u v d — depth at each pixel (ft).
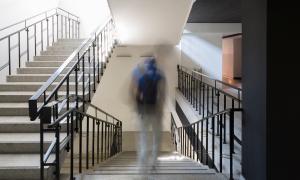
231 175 10.47
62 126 12.10
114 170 12.16
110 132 22.21
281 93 8.55
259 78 9.10
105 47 22.80
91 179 10.30
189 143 22.18
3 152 11.20
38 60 21.54
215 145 15.65
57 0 31.14
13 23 20.68
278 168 8.58
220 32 32.35
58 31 29.55
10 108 13.97
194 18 29.66
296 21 8.52
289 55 8.54
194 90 25.80
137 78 13.83
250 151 9.92
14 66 20.74
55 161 8.63
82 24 33.01
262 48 8.85
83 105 14.12
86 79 18.15
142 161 13.33
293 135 8.58
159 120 13.62
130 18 21.26
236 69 46.03
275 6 8.48
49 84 9.55
